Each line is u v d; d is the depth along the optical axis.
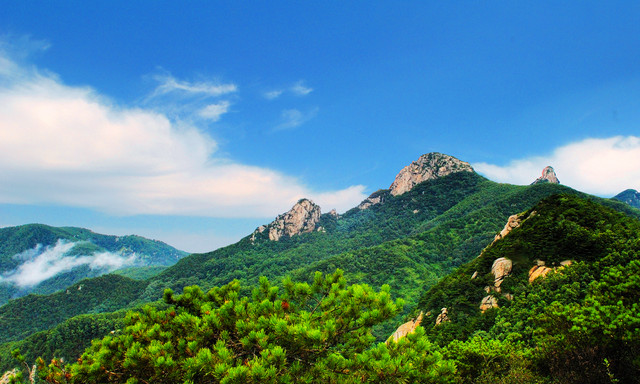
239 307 8.02
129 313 9.03
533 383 13.41
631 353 10.62
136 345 7.24
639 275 12.02
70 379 7.43
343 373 7.19
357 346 8.22
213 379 6.93
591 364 11.46
